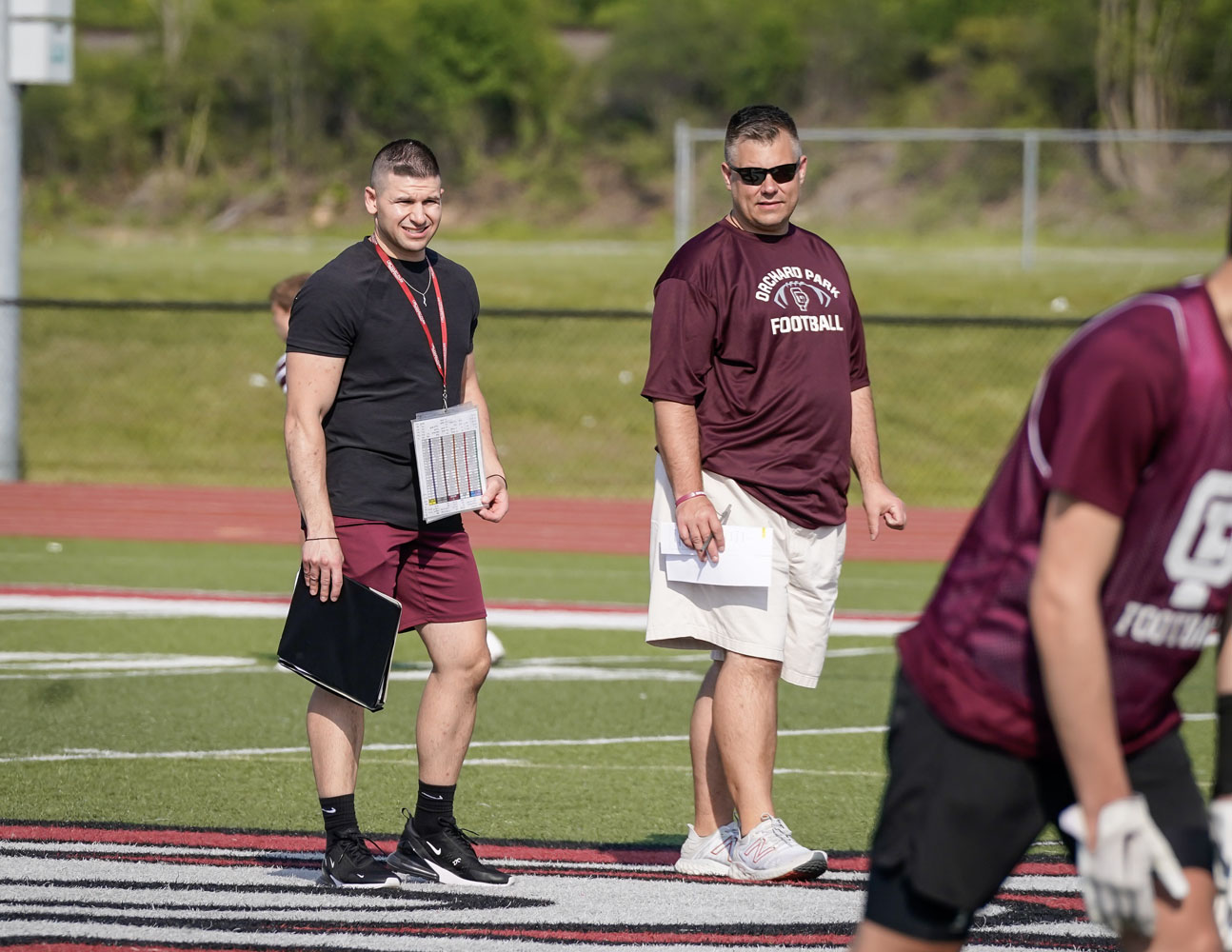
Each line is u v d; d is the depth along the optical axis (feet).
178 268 389.39
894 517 59.67
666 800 69.46
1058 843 63.72
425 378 55.31
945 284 344.08
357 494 54.80
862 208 517.96
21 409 221.05
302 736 80.74
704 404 56.65
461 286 57.26
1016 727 30.09
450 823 56.13
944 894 30.96
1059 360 28.58
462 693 55.98
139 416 237.25
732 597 55.83
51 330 265.54
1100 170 504.84
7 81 191.21
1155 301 27.84
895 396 237.04
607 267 410.11
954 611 30.73
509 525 176.35
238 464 223.10
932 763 30.94
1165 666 29.99
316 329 54.03
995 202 509.76
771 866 54.49
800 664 57.31
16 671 97.45
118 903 51.72
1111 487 27.43
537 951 47.52
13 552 154.20
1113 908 27.45
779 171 55.42
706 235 57.06
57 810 64.90
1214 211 475.72
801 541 56.39
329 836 55.11
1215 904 30.68
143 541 163.63
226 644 107.96
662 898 53.88
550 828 64.34
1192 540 28.35
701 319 55.62
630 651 108.06
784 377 55.67
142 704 88.28
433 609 55.88
